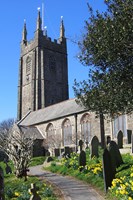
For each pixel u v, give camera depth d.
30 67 78.38
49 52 78.69
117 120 42.94
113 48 13.25
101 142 43.47
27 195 15.80
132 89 13.75
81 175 21.03
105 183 16.28
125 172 17.75
